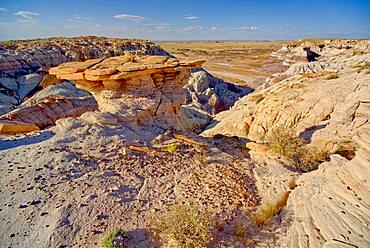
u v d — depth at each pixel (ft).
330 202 23.58
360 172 23.00
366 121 52.49
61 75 53.31
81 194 28.27
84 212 25.85
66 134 40.93
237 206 28.30
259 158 42.22
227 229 24.91
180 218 24.23
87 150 37.22
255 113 90.38
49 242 22.31
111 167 34.06
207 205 28.09
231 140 51.55
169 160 37.99
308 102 76.59
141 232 24.21
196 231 23.08
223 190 30.99
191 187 31.50
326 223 21.76
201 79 177.88
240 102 120.47
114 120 45.34
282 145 45.34
